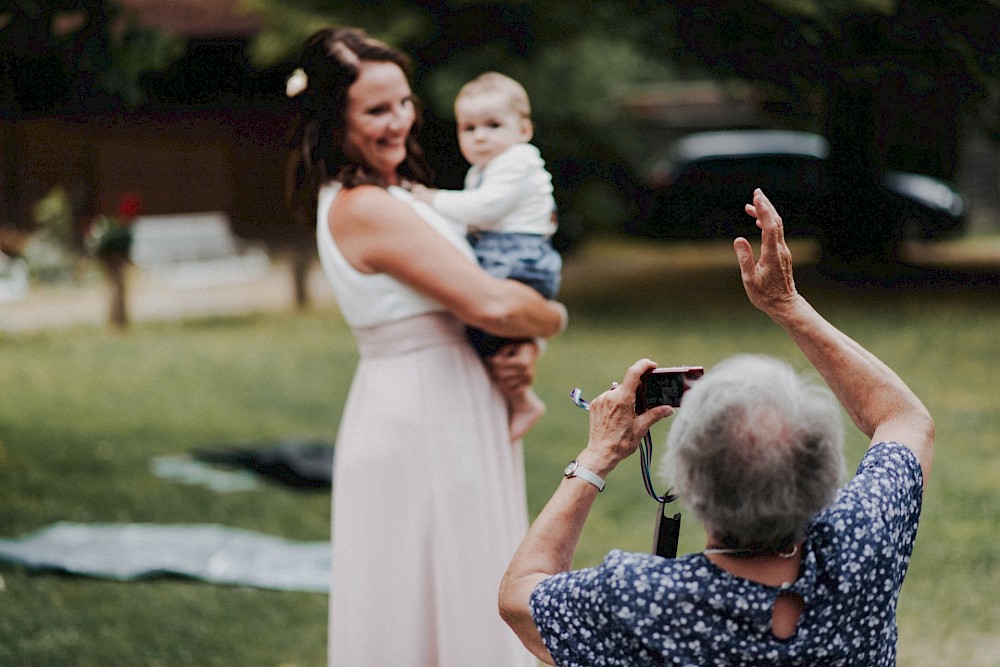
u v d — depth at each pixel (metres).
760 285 2.12
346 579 2.96
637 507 6.19
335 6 13.33
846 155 16.97
